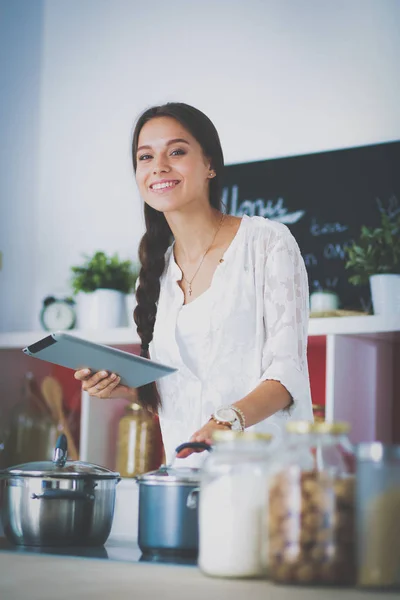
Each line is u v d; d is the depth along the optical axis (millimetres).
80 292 3732
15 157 4285
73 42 4223
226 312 2053
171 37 3959
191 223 2127
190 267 2158
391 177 3342
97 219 4023
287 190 3545
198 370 2084
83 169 4098
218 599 1012
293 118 3604
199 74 3863
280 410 1912
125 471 3434
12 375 4012
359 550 1054
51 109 4230
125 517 3379
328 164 3477
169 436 2131
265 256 2062
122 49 4082
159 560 1435
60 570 1284
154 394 2135
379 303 3074
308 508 1063
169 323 2139
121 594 1068
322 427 1078
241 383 2039
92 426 3598
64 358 1795
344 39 3533
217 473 1192
